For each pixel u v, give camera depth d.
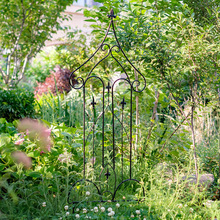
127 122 3.95
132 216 2.32
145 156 3.48
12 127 2.80
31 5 7.00
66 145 2.69
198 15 3.51
